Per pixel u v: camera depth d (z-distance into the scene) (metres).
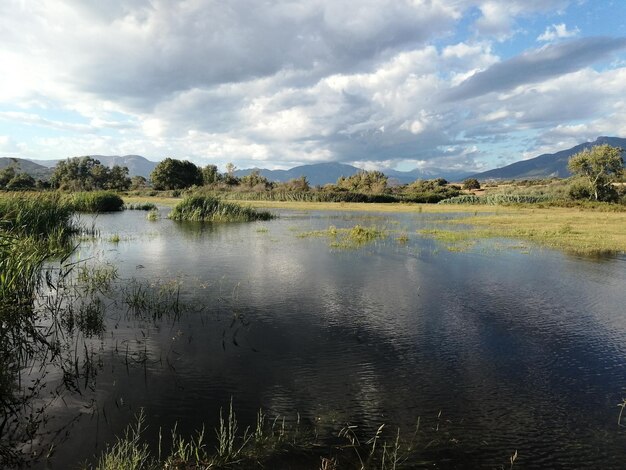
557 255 15.89
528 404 5.49
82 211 35.97
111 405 5.25
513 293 10.58
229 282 11.45
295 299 9.90
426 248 17.47
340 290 10.74
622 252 16.62
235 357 6.69
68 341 7.23
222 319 8.44
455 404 5.46
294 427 4.88
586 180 58.47
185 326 8.02
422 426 4.98
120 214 34.47
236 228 25.22
